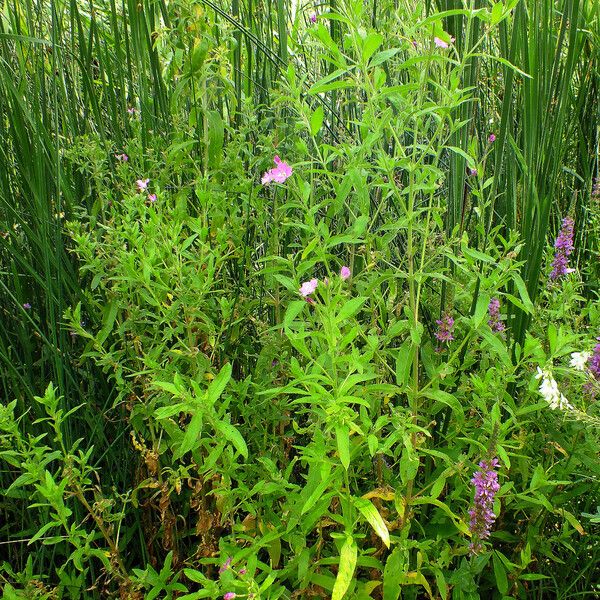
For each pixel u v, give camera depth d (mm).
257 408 1603
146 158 1955
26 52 2080
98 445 1822
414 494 1632
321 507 1304
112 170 1972
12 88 1710
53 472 1739
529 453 1695
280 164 1579
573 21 1649
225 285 1787
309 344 1680
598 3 2316
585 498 1730
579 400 1562
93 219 1726
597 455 1579
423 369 1767
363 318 1849
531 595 1720
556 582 1693
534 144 1657
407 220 1440
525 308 1430
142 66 2039
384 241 1582
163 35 1901
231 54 2109
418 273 1453
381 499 1552
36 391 1881
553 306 1739
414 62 1391
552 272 1836
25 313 1677
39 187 1708
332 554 1565
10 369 1742
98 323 1785
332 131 2037
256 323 1727
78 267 1954
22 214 1984
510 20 1873
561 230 1874
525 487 1615
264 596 1353
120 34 2238
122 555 1801
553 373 1470
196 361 1552
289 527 1342
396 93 1435
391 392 1421
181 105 1963
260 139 1870
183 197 1736
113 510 1760
